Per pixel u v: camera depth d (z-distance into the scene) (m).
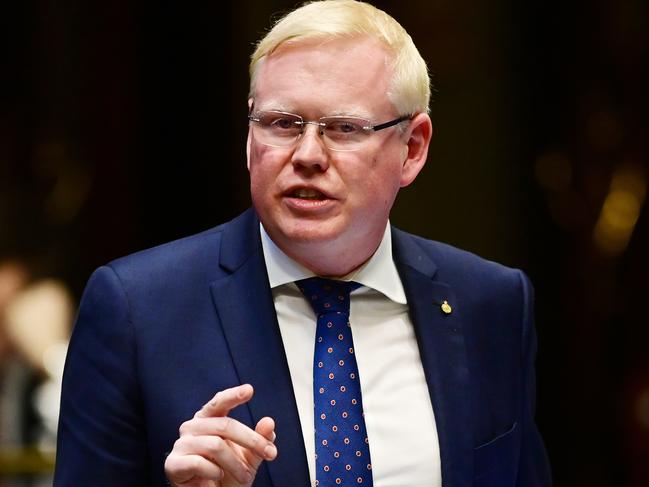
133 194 18.17
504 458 6.10
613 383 16.86
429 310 6.21
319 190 5.64
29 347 13.04
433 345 6.12
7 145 17.66
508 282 6.55
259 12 18.48
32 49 17.78
